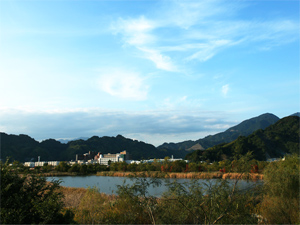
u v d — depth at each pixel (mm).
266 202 11406
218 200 7664
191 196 8016
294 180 12062
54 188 8445
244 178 8023
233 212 7602
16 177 7949
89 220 10781
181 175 48312
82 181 56781
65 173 101250
